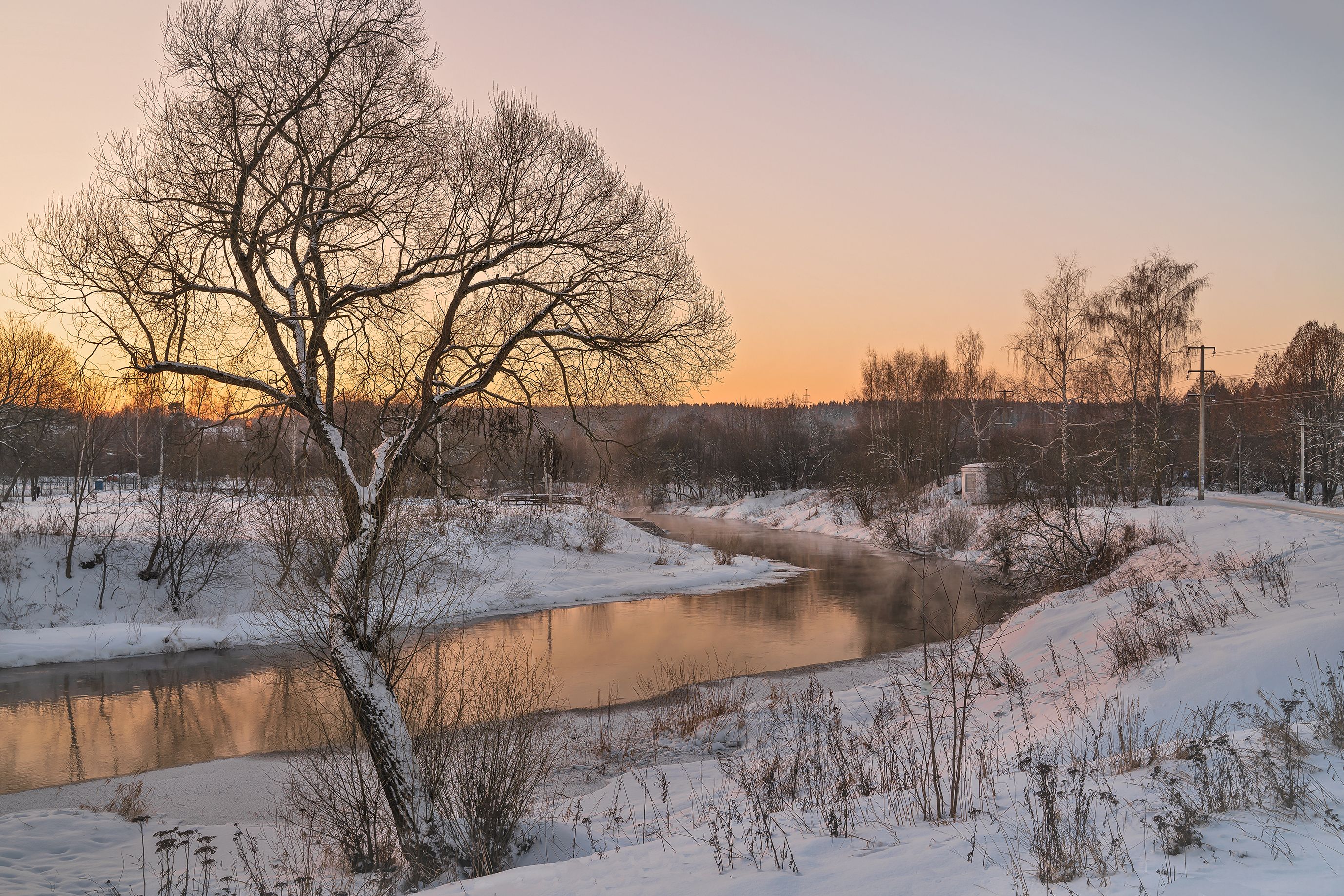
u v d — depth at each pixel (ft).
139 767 40.24
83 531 81.61
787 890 14.66
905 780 24.86
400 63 31.09
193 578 76.59
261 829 30.09
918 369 197.16
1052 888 12.93
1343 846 13.46
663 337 34.76
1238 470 216.95
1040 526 79.46
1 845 25.94
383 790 25.38
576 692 52.54
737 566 114.21
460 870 23.36
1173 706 28.71
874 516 168.14
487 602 82.64
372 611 27.73
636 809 28.99
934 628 68.44
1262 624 34.99
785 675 56.44
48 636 65.26
